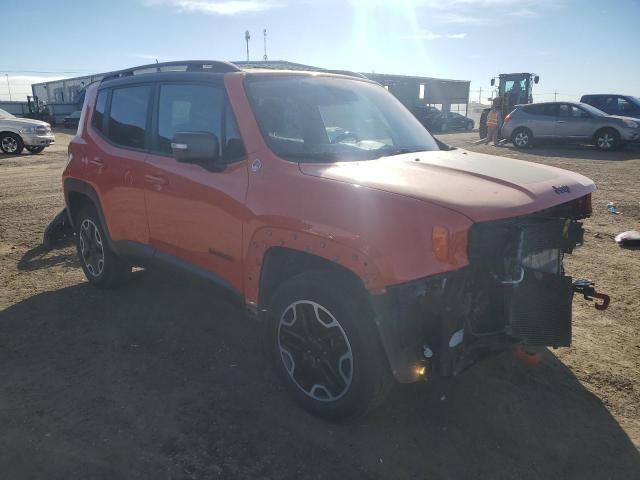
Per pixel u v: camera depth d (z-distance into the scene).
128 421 3.07
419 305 2.62
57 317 4.44
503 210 2.64
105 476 2.64
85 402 3.25
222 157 3.48
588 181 3.42
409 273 2.53
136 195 4.12
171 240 3.90
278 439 2.93
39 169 13.99
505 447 2.88
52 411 3.16
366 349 2.73
